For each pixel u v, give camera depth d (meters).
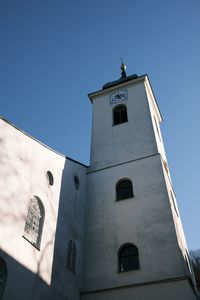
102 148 26.45
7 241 13.56
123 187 23.00
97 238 20.55
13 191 15.00
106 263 19.17
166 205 20.27
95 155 26.06
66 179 20.81
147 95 29.77
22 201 15.35
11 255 13.49
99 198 22.72
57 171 19.84
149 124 26.69
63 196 19.66
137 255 19.00
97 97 32.06
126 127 27.33
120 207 21.50
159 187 21.45
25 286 13.68
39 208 16.83
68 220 19.34
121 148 25.69
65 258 17.64
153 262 18.11
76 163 23.23
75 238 19.53
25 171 16.41
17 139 16.56
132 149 25.19
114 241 19.97
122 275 18.31
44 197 17.34
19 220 14.68
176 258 17.75
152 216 20.11
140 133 26.22
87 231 21.14
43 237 16.06
